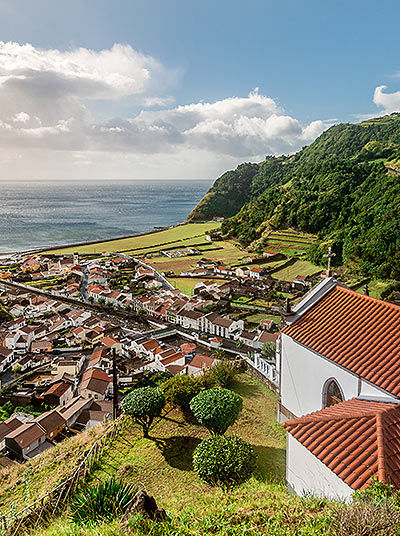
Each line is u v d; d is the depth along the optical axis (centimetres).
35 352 7544
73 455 2516
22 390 6066
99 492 1181
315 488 1556
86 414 4797
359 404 1819
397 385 1747
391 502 1009
